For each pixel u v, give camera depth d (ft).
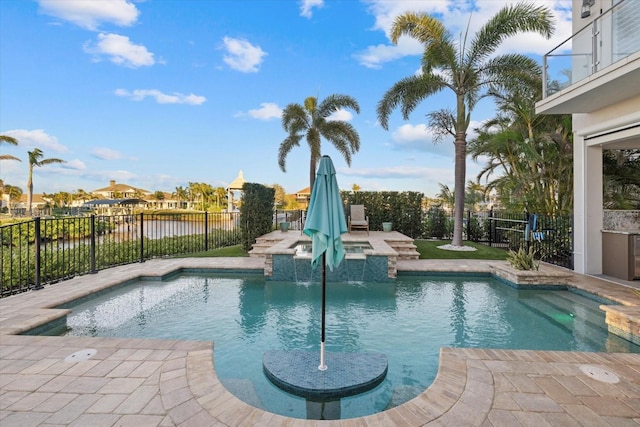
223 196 225.15
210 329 15.99
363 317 17.66
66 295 18.88
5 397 8.82
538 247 30.50
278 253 25.35
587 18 23.85
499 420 7.87
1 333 13.20
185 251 36.81
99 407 8.35
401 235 40.19
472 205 78.02
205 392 9.02
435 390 9.16
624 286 20.81
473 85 36.52
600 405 8.52
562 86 23.58
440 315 17.98
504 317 17.63
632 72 16.92
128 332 15.64
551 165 36.55
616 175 33.19
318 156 50.83
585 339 14.83
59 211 107.04
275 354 12.54
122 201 101.35
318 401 9.89
